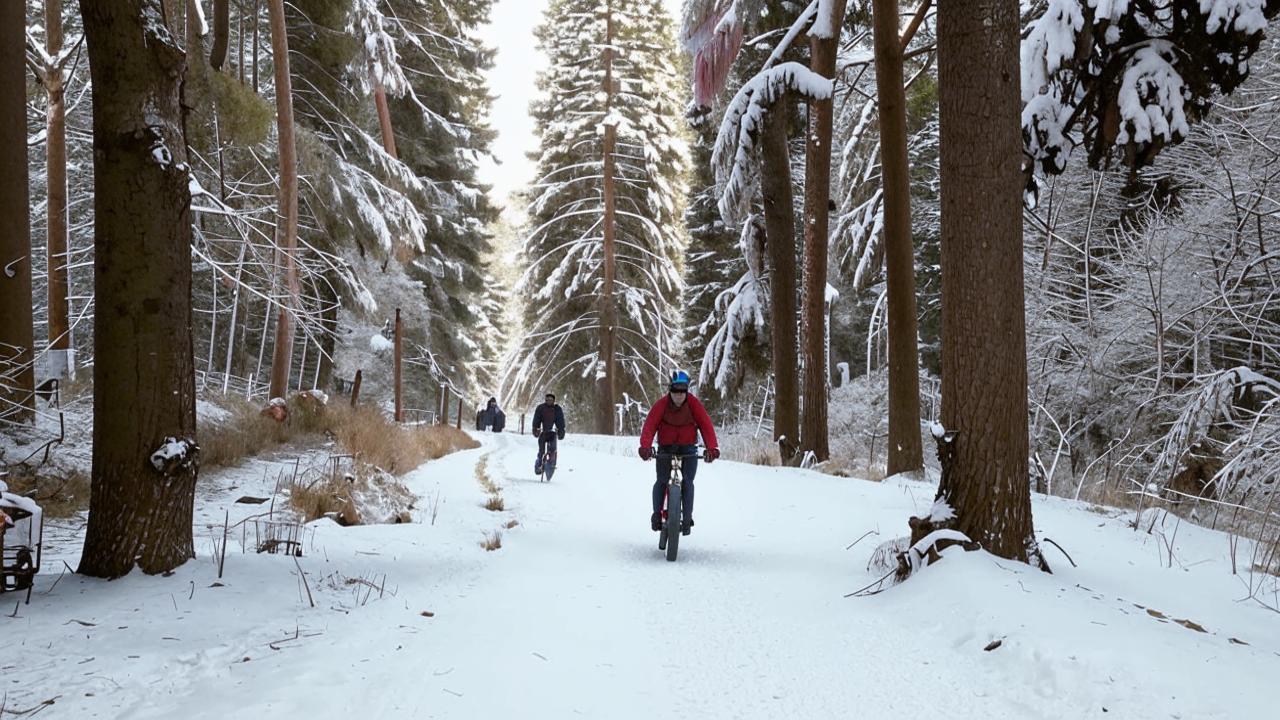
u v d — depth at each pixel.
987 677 4.07
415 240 25.30
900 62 14.05
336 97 26.00
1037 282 17.45
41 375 13.06
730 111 17.84
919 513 9.52
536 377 40.00
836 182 30.05
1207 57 9.03
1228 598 6.02
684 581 6.41
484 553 7.36
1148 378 15.38
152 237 5.31
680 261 39.41
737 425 32.56
